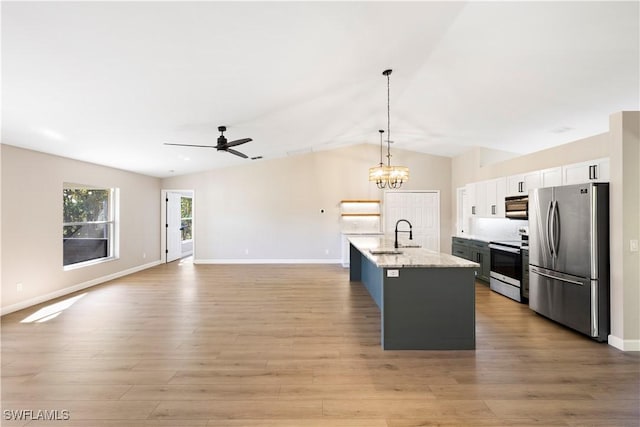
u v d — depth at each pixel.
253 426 1.96
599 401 2.19
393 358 2.88
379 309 4.33
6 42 2.16
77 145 4.57
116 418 2.02
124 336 3.37
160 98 3.38
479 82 3.81
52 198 4.87
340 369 2.67
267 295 5.06
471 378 2.51
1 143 4.09
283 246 8.15
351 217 8.11
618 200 3.03
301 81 3.48
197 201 8.10
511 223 5.75
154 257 7.83
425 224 8.05
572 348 3.05
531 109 4.36
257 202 8.13
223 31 2.38
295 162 8.14
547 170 4.34
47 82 2.75
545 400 2.21
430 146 7.34
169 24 2.21
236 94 3.56
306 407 2.14
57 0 1.85
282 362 2.79
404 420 2.01
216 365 2.73
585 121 4.65
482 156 6.67
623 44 2.80
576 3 2.37
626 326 3.00
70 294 5.11
